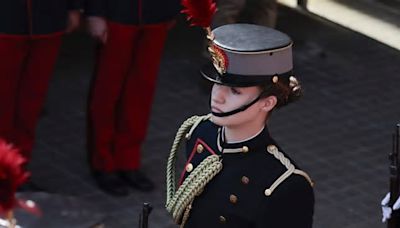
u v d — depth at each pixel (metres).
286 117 20.92
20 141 16.97
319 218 17.45
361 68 23.59
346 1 27.39
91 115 17.55
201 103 21.36
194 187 10.68
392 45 25.03
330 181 18.67
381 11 26.92
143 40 17.11
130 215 17.22
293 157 19.42
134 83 17.38
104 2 16.66
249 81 10.15
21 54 16.30
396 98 22.20
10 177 7.85
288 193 10.30
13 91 16.56
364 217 17.58
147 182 18.00
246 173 10.44
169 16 17.06
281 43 10.22
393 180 12.18
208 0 10.17
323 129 20.59
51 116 20.47
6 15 15.88
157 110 20.91
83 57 23.20
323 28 25.72
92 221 10.87
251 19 21.14
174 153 11.41
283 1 27.03
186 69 22.80
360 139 20.28
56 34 16.39
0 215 8.52
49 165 18.55
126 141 17.77
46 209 10.70
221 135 10.72
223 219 10.49
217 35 10.29
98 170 17.86
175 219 10.99
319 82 22.69
